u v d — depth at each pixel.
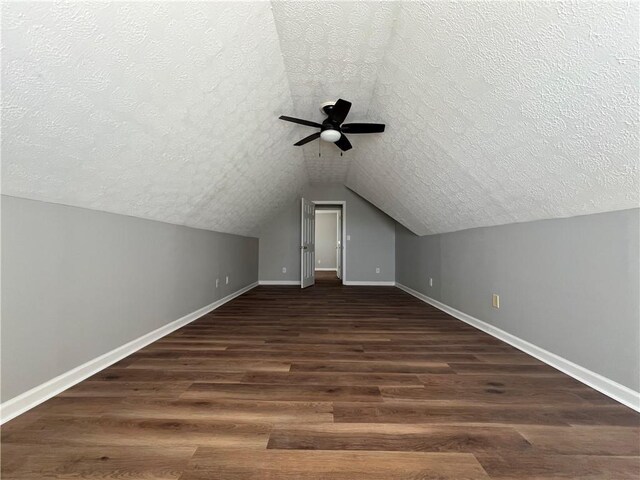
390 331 2.97
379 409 1.55
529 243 2.37
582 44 1.21
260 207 4.91
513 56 1.47
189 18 1.48
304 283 6.00
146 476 1.10
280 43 2.12
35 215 1.56
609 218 1.70
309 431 1.37
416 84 2.21
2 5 0.96
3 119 1.19
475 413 1.52
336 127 2.90
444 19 1.61
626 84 1.20
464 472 1.13
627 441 1.30
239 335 2.81
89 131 1.51
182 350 2.40
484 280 3.01
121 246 2.24
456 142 2.35
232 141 2.70
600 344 1.75
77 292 1.83
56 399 1.61
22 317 1.49
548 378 1.91
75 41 1.17
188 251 3.31
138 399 1.62
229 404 1.59
